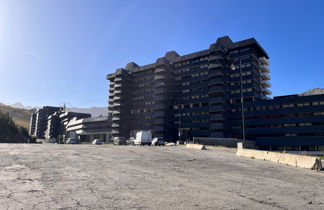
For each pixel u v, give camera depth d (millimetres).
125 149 27625
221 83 85188
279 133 73062
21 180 8070
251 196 7012
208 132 86375
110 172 10375
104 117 121500
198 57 99562
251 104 80875
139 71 118250
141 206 5598
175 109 101312
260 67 94312
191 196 6703
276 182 9617
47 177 8750
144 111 110438
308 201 6691
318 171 14008
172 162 15375
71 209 5238
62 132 166625
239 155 25594
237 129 82438
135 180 8742
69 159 14992
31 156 16203
